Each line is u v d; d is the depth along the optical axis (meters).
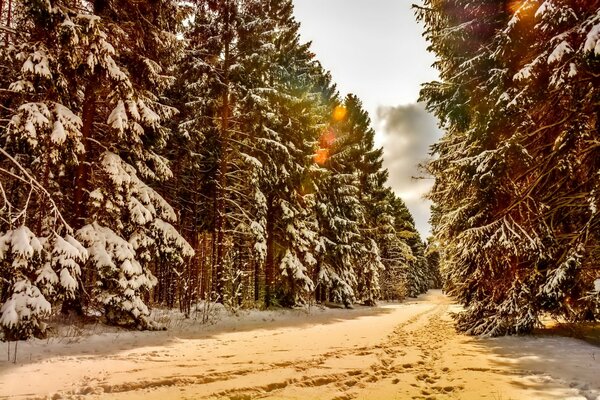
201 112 17.98
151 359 7.19
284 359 7.18
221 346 8.96
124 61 12.50
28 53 9.31
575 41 7.67
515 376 5.63
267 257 21.23
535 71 8.11
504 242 9.34
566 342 8.59
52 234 9.58
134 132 11.65
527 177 10.36
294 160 21.30
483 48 10.52
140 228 12.66
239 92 18.36
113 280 11.23
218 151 21.20
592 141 8.59
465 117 11.44
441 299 49.53
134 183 12.21
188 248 13.13
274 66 20.94
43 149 9.70
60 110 9.68
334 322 15.94
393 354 7.73
